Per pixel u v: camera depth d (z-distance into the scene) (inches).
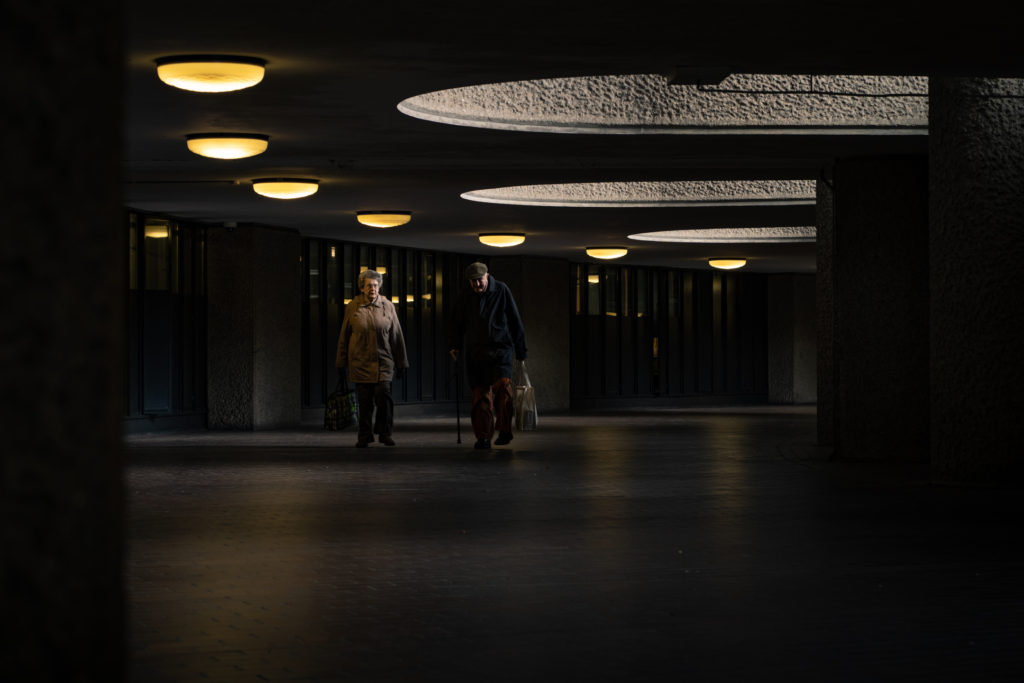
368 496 432.8
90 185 54.1
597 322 1352.1
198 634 214.2
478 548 314.3
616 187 834.2
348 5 322.0
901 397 584.4
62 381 53.2
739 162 613.3
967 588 257.3
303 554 305.4
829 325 682.8
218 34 355.6
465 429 861.8
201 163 617.9
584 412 1222.9
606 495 436.1
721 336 1482.5
